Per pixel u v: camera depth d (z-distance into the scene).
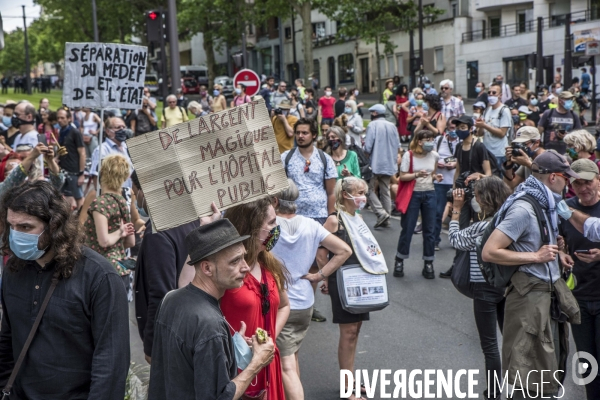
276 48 68.06
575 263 5.12
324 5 42.66
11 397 3.36
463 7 50.12
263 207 4.09
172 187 3.94
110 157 5.68
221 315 3.27
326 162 7.91
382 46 55.38
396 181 13.34
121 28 67.25
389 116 21.25
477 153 9.63
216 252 3.18
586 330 5.15
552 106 11.79
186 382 3.17
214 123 3.99
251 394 3.94
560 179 4.70
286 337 5.03
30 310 3.31
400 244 9.40
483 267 4.84
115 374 3.28
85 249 3.38
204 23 54.53
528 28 46.81
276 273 4.22
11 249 3.28
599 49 26.16
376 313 7.99
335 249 5.20
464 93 49.28
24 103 9.59
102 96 8.09
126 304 3.40
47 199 3.26
